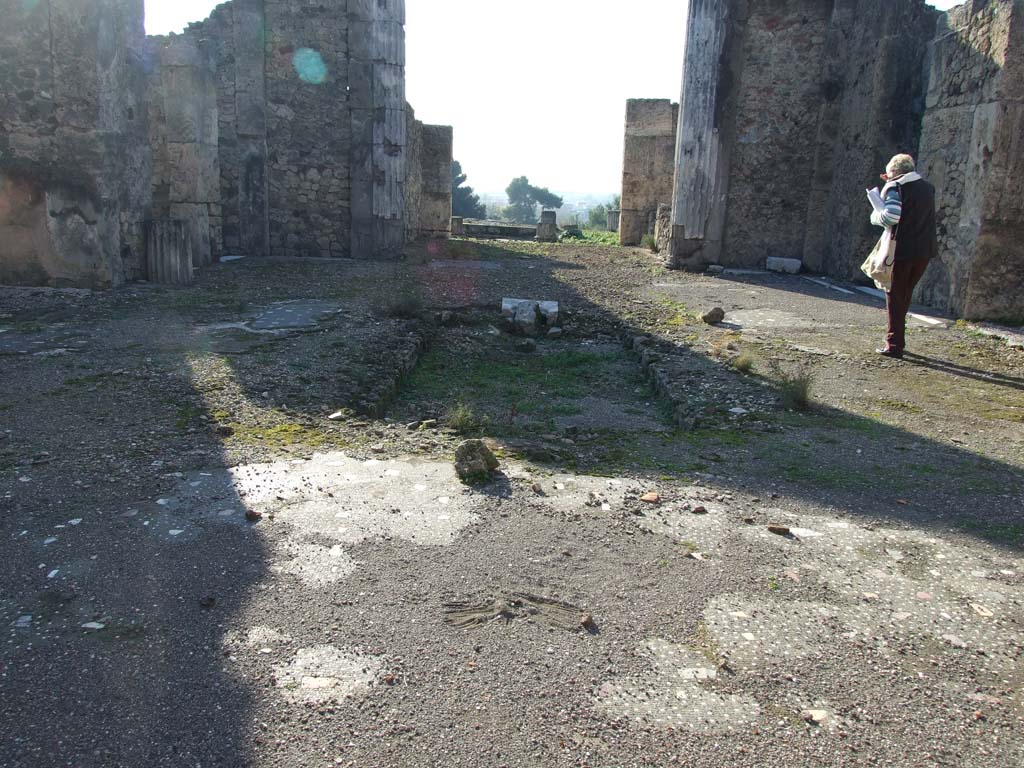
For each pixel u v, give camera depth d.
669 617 2.56
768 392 5.51
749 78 13.72
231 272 11.38
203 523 3.12
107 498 3.33
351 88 13.85
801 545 3.10
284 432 4.33
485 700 2.13
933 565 2.96
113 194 8.92
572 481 3.70
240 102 13.82
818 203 13.84
